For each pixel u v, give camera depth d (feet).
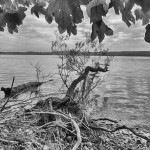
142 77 113.39
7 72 122.83
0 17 4.99
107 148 14.56
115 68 205.46
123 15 3.79
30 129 12.08
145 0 3.02
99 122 23.48
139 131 23.04
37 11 5.88
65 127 14.23
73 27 4.72
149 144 17.47
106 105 29.91
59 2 2.93
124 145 16.25
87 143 14.26
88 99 22.06
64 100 18.31
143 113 33.63
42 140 11.68
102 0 3.27
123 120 27.86
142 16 3.81
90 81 22.86
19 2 5.24
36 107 17.33
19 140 10.55
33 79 81.20
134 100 46.85
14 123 12.29
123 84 80.69
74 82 21.33
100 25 3.91
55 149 11.38
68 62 23.06
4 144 10.09
